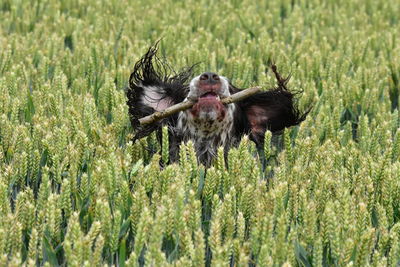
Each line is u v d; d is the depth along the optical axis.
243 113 12.46
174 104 12.28
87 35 20.11
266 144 11.12
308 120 13.20
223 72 16.92
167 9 24.33
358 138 13.30
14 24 22.00
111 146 10.89
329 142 11.80
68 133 11.77
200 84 11.37
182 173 9.98
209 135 11.80
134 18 22.25
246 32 22.72
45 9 24.36
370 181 9.99
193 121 11.66
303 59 17.55
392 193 10.17
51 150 10.96
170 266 7.90
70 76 16.77
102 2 25.00
